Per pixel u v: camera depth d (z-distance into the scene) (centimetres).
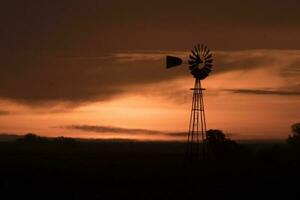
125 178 12775
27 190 10888
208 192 10719
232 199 10031
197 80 15675
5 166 15662
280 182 12081
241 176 13050
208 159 16762
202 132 16275
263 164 15700
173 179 12556
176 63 15412
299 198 10162
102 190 10912
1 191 10738
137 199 9988
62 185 11600
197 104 16075
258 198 10150
